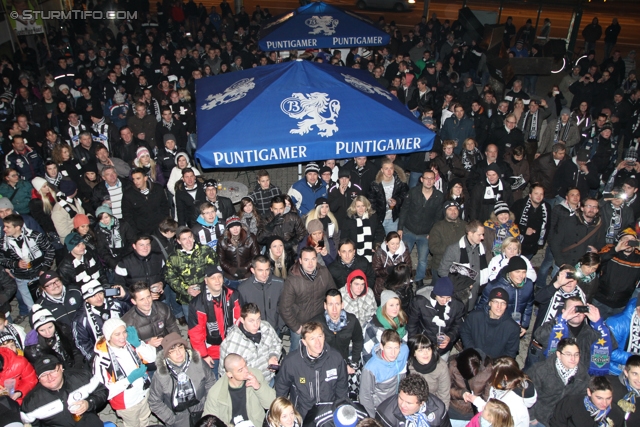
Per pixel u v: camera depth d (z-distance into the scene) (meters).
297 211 7.69
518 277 5.59
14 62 18.38
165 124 10.95
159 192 8.08
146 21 24.30
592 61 18.06
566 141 10.57
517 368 4.54
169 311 5.65
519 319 5.92
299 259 5.84
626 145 12.92
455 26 22.11
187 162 8.62
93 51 18.59
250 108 6.37
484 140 10.95
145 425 5.18
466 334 5.57
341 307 5.15
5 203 7.04
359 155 6.36
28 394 4.51
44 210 7.63
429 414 4.39
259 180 7.93
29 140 10.97
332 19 12.73
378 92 7.22
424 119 9.44
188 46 20.91
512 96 12.55
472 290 6.50
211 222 6.90
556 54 19.91
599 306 6.83
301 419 4.37
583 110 11.16
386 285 6.05
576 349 4.63
